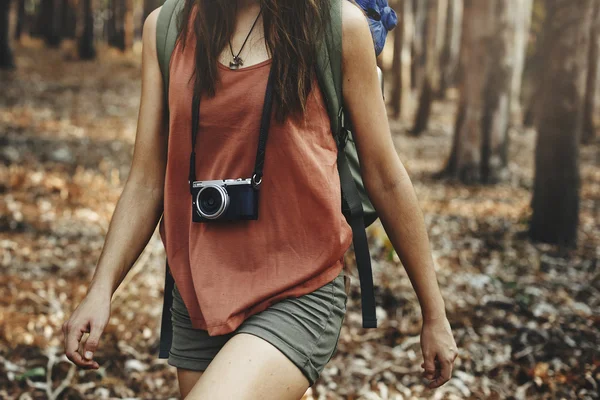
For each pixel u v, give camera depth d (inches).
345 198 73.4
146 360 173.2
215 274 68.7
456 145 494.0
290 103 66.9
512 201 430.9
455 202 415.5
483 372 172.6
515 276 264.5
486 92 486.6
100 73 977.5
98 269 71.2
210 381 62.1
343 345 184.9
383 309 212.7
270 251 68.6
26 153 427.5
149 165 74.5
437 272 260.5
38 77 850.1
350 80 70.4
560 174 315.6
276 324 66.1
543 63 319.0
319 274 68.9
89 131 543.8
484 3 475.2
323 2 68.2
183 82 69.8
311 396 155.7
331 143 70.9
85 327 67.7
